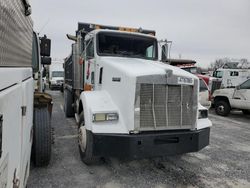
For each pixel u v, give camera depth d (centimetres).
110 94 420
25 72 256
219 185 387
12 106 169
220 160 504
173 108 386
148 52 579
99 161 450
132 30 609
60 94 1808
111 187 365
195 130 402
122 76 386
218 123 940
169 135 377
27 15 267
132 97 363
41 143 400
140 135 362
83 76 603
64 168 424
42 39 516
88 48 562
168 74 377
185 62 1521
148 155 366
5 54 160
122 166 445
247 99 1022
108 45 529
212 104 1234
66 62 938
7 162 155
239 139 691
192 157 514
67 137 613
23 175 233
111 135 362
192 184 386
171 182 390
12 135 170
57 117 863
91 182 378
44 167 423
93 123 370
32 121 366
